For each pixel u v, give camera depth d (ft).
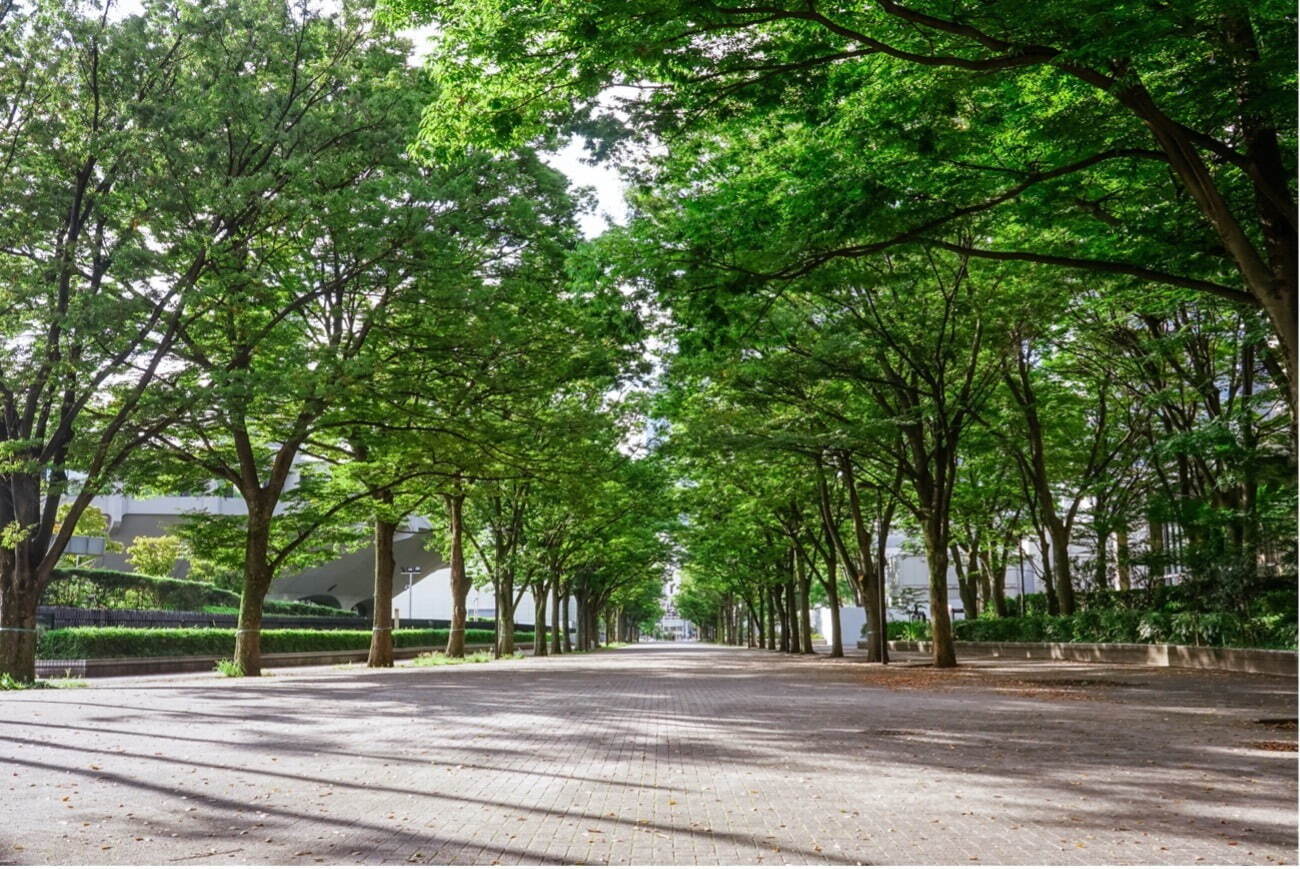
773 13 34.83
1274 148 41.09
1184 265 50.72
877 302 85.15
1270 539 84.02
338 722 44.16
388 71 82.53
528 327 83.66
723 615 379.96
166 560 173.78
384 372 79.92
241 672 86.84
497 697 60.18
